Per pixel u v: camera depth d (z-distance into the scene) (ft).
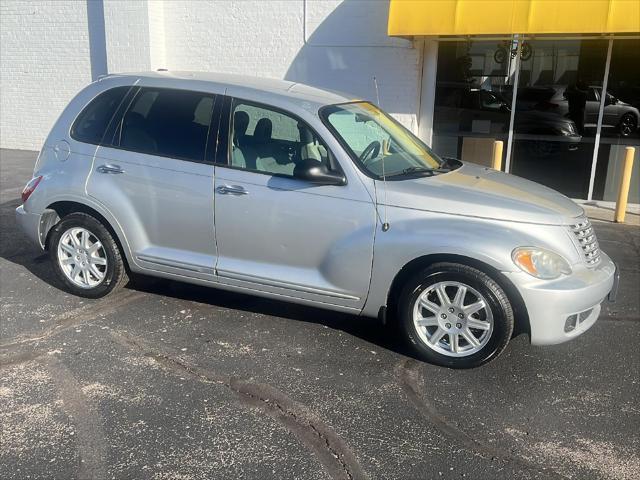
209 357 13.67
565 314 12.62
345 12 34.09
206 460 10.11
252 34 36.37
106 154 15.72
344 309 14.17
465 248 12.66
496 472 10.02
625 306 17.57
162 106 15.49
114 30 38.60
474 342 13.14
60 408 11.50
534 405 12.09
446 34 28.25
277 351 14.06
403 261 13.23
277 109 14.48
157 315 15.83
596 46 30.58
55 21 43.42
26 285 17.75
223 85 15.17
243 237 14.52
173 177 14.98
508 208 13.08
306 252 14.08
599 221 27.81
